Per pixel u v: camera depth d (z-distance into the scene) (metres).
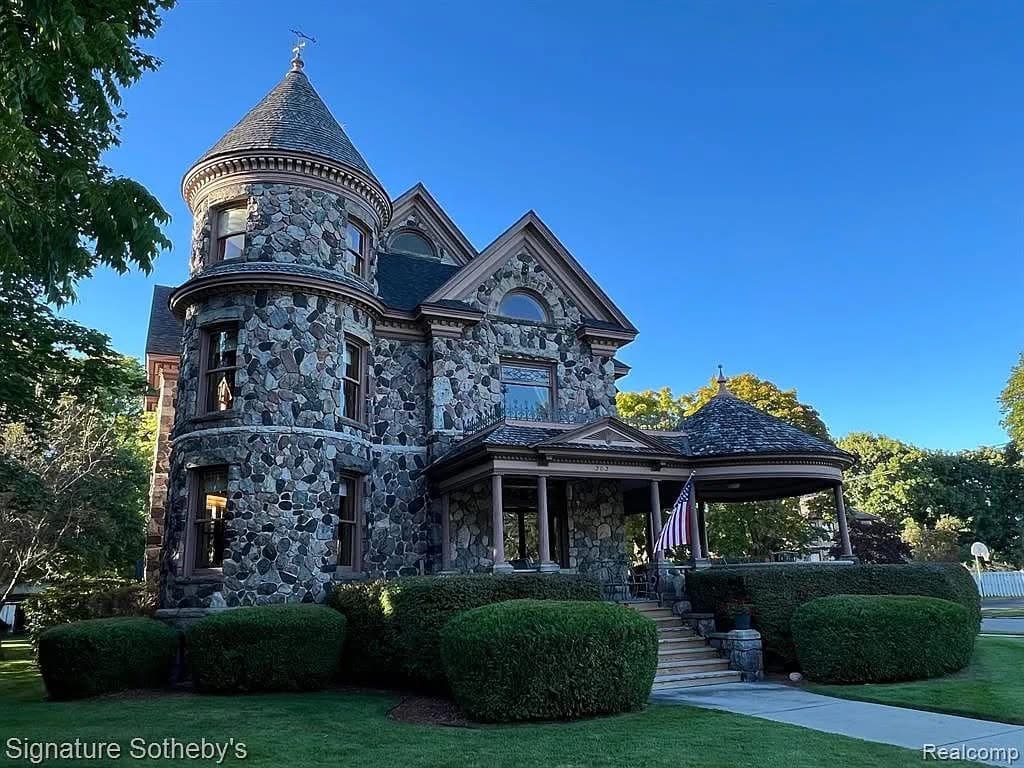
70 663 13.96
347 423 18.70
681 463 20.17
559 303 22.92
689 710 11.73
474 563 19.83
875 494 54.56
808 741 9.26
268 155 18.80
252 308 18.00
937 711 11.41
